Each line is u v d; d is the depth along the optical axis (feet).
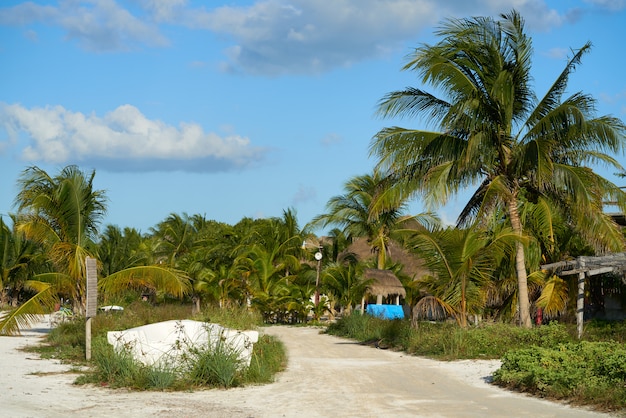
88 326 57.57
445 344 67.67
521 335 66.08
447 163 77.82
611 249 76.07
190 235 226.17
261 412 35.53
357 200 150.82
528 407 36.78
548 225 80.33
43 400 38.34
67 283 77.61
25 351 67.36
